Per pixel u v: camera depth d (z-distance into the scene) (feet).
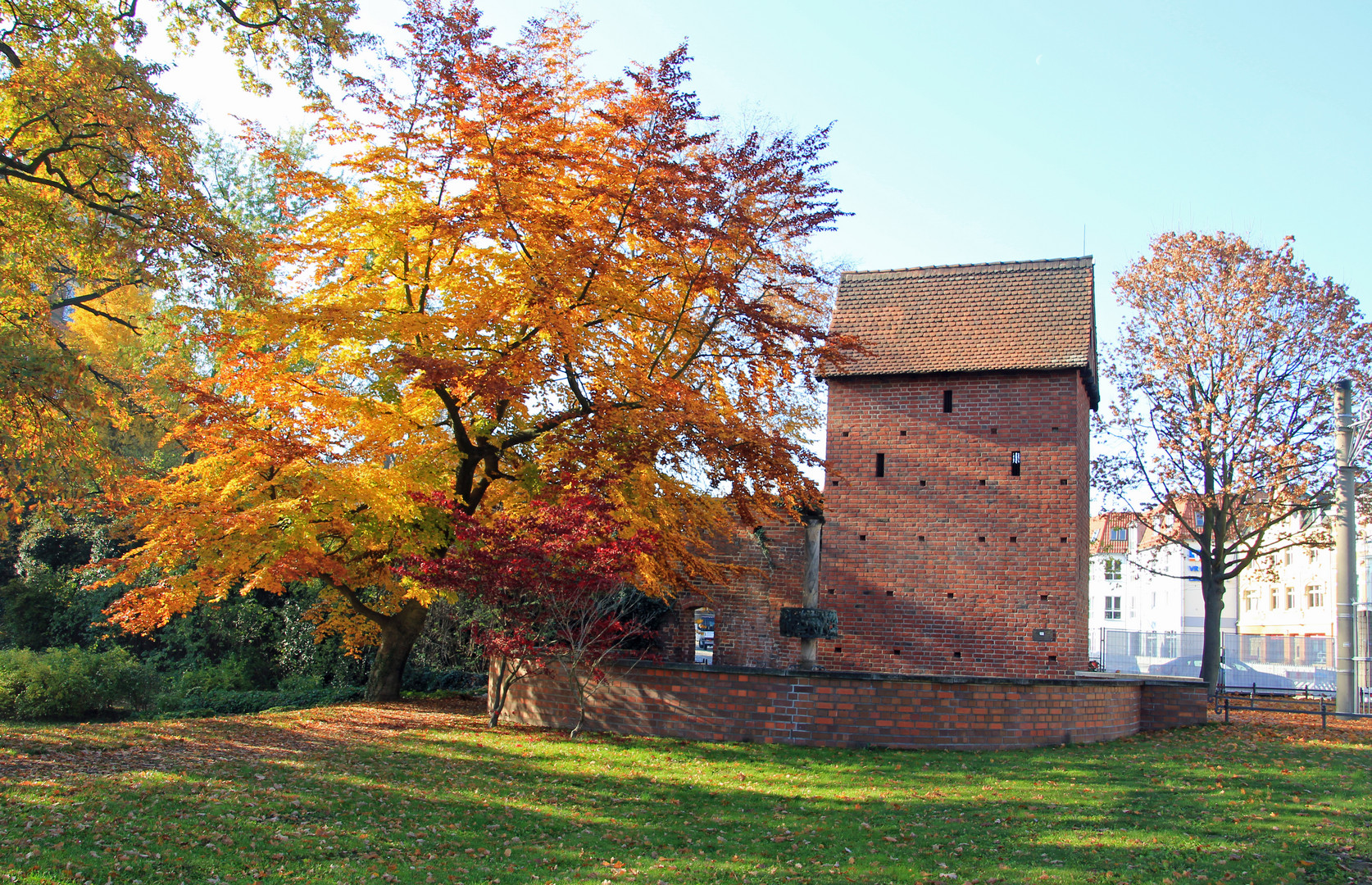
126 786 32.22
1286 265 77.05
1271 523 75.61
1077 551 68.08
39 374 47.26
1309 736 51.21
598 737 47.57
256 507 48.70
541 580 46.24
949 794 36.94
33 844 24.56
